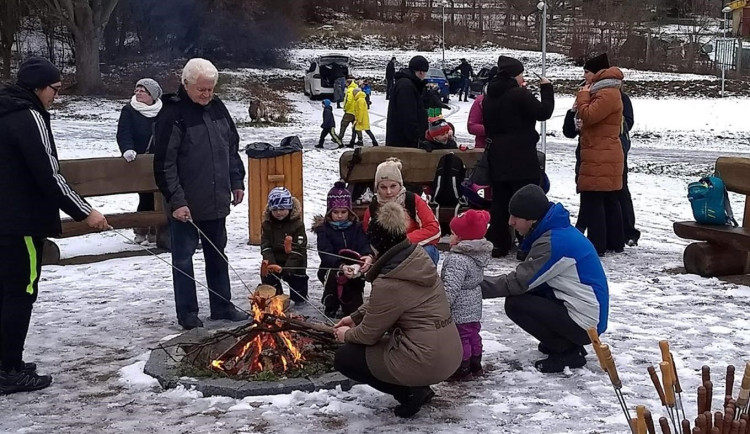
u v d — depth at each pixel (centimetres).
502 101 917
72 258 949
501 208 939
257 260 925
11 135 511
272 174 995
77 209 528
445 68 4156
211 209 667
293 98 3706
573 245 548
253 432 463
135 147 995
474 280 543
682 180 1723
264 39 4338
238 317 695
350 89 2320
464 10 5869
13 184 517
